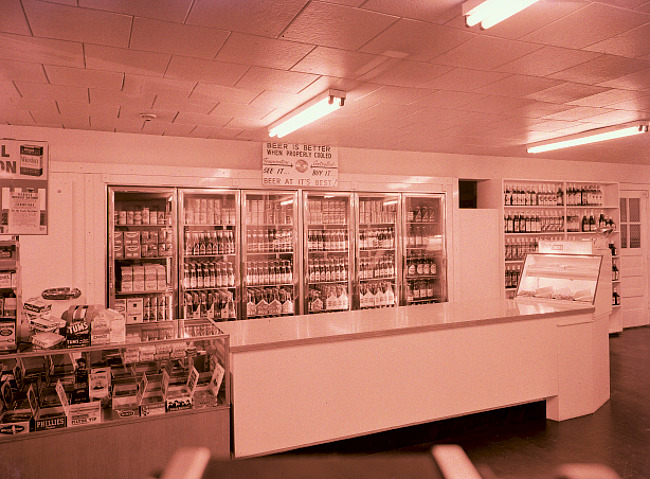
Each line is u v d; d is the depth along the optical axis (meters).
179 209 5.61
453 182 7.15
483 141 6.54
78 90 3.99
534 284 5.32
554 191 8.23
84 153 5.43
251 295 6.10
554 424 4.28
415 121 5.29
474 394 3.93
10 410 2.78
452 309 4.54
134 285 5.44
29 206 3.12
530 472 3.38
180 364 3.46
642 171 9.07
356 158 6.82
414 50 3.29
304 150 6.32
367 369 3.50
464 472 2.51
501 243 7.50
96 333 2.88
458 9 2.71
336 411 3.39
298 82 3.90
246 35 2.99
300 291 6.18
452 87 4.11
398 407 3.62
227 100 4.35
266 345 3.17
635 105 4.79
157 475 2.72
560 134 6.16
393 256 6.96
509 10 2.46
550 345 4.32
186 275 5.73
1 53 3.21
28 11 2.62
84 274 5.25
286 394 3.23
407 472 2.41
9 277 2.82
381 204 6.88
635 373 5.82
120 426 2.86
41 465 2.72
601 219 8.46
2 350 2.75
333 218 6.57
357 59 3.43
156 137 5.75
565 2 2.64
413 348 3.68
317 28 2.93
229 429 3.10
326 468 2.39
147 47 3.14
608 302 4.93
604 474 2.70
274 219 6.21
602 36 3.10
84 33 2.92
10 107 4.48
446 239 7.09
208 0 2.55
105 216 5.31
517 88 4.18
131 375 3.30
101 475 2.82
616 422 4.31
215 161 6.02
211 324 3.47
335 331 3.51
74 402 2.87
